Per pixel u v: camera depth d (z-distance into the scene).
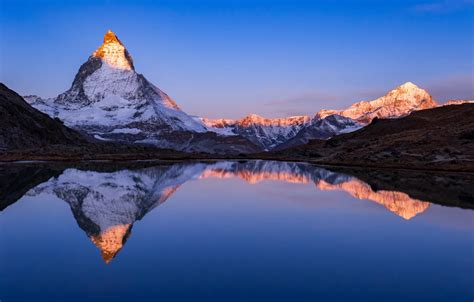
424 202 49.84
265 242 29.09
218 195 55.44
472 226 35.03
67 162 135.12
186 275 22.03
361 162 141.12
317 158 187.25
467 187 68.19
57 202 46.88
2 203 45.84
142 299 18.89
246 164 153.00
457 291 20.30
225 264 23.95
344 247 28.02
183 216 39.03
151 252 26.20
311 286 20.72
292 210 43.06
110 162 142.62
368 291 20.20
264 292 19.89
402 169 116.75
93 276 21.73
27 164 118.44
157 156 185.50
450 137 146.75
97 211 41.34
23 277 21.50
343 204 47.41
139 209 43.00
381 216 39.72
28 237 29.89
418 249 27.80
